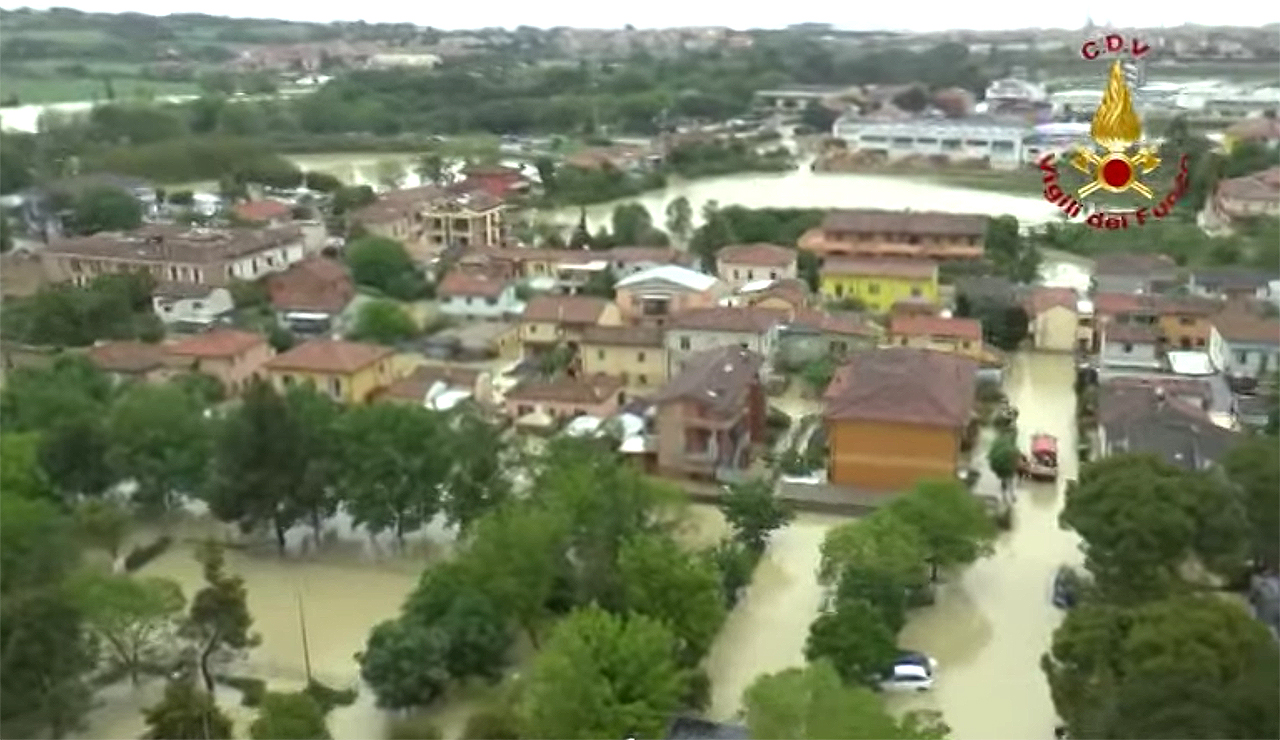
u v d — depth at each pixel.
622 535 48.34
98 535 54.38
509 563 45.81
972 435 68.31
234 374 75.00
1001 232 113.94
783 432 71.00
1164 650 35.81
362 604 52.81
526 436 67.12
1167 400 65.31
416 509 56.03
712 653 47.50
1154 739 31.53
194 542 58.50
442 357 86.31
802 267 104.25
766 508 55.50
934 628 49.59
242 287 95.69
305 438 55.84
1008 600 51.78
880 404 61.59
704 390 64.25
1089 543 47.72
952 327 80.50
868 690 39.28
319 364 72.38
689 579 44.12
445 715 43.44
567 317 84.38
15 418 60.75
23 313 86.25
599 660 38.59
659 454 64.19
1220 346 75.31
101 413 60.62
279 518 55.81
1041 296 88.38
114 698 44.66
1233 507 47.84
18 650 40.09
